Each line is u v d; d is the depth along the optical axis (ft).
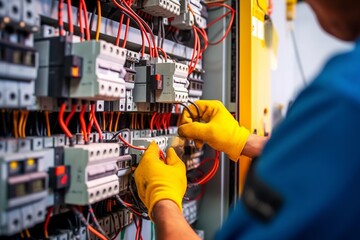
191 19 4.09
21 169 2.16
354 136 1.20
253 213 1.40
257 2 4.83
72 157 2.49
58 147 2.51
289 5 9.71
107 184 2.68
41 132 2.79
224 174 4.82
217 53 4.82
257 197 1.40
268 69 5.59
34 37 2.48
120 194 3.42
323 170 1.23
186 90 3.69
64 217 3.06
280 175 1.32
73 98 2.58
